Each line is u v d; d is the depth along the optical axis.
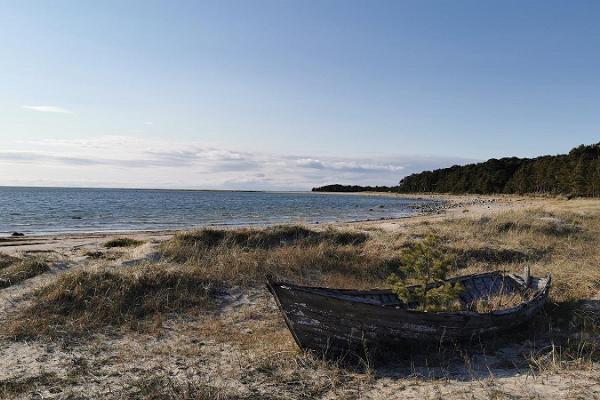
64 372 6.42
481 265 13.98
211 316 9.22
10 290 9.96
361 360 6.54
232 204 72.31
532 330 8.15
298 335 6.80
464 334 7.26
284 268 12.25
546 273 12.26
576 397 5.11
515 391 5.42
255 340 7.77
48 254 13.93
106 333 8.12
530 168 97.31
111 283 9.80
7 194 116.25
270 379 6.09
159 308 9.35
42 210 48.09
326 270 12.63
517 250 15.64
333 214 47.31
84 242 18.73
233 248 13.96
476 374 6.18
